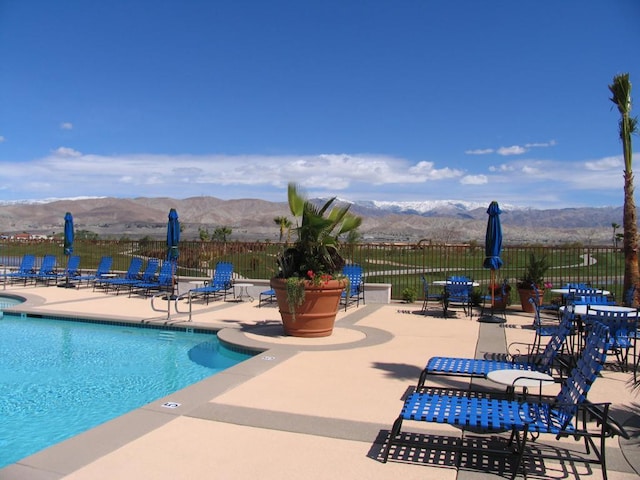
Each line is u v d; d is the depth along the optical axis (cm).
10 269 2130
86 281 1870
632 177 1215
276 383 625
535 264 1270
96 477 372
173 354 899
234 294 1474
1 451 489
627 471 392
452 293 1196
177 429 469
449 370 543
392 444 434
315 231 909
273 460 406
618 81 1223
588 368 402
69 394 673
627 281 1208
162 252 1861
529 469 396
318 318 905
